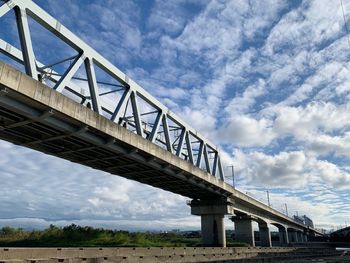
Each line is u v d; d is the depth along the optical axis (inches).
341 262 1891.0
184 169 1681.8
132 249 1171.9
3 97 847.7
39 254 865.5
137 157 1364.4
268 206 3531.0
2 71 803.4
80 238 1724.9
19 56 1058.1
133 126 1502.2
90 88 1102.4
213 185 2121.1
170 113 1595.7
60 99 959.6
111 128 1158.3
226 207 2402.8
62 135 1075.3
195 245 2396.7
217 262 1409.9
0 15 813.2
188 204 2516.0
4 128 995.3
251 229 3179.1
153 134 1439.5
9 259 783.7
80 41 1062.4
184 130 1750.7
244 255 1866.4
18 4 869.2
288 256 2297.0
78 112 1019.9
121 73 1254.3
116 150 1243.8
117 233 1948.8
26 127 1024.2
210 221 2450.8
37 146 1177.4
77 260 889.5
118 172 1611.7
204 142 2054.6
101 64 1157.7
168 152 1531.7
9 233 1729.8
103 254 1067.9
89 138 1113.4
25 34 876.0
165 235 3120.1
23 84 853.8
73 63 1032.8
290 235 6215.6
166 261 1205.7
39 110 943.0
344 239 5703.7
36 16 932.0
